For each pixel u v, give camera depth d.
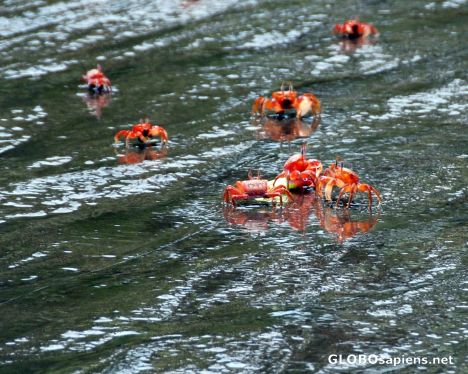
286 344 20.20
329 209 27.78
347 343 20.23
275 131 35.03
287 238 25.70
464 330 20.77
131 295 22.52
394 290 22.64
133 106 37.72
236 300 22.22
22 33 46.19
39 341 20.44
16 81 40.38
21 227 26.52
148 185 29.81
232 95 39.09
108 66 42.56
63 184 29.81
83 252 24.94
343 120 36.12
